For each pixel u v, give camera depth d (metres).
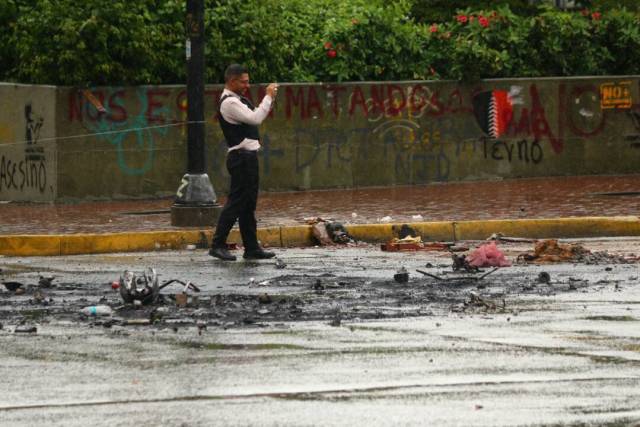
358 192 57.00
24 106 54.50
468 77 61.34
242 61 57.31
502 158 62.41
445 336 23.31
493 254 33.38
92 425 17.20
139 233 38.97
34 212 49.22
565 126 63.56
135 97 55.03
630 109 64.75
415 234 41.31
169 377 20.00
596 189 56.09
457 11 64.38
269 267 33.94
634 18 66.12
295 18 61.56
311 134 58.47
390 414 17.62
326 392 18.94
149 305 27.12
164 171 55.62
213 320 25.22
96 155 54.44
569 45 64.81
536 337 23.19
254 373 20.23
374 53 60.88
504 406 18.05
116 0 54.41
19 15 55.94
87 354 21.86
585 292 28.75
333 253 37.59
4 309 26.78
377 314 25.75
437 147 61.09
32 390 19.20
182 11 56.66
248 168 35.22
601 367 20.58
